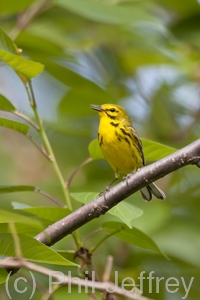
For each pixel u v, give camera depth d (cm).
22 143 1554
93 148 873
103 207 769
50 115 1591
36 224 523
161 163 788
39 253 630
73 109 1513
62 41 1379
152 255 1249
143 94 1636
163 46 1562
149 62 1650
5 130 1571
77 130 1438
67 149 1505
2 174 1458
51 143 1516
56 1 1223
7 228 709
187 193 1402
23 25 1365
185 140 1540
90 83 1448
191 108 1661
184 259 1206
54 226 754
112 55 1675
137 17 1196
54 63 1418
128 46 1645
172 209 1323
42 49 1394
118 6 1223
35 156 1518
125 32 1543
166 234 1230
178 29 1421
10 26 1511
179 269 1250
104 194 775
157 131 1577
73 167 1472
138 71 1725
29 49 1396
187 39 1403
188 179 1456
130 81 1688
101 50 1670
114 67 1677
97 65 1648
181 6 1459
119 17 1193
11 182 1448
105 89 1554
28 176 1478
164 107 1623
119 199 773
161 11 1571
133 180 784
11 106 855
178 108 1666
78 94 1472
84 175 1456
